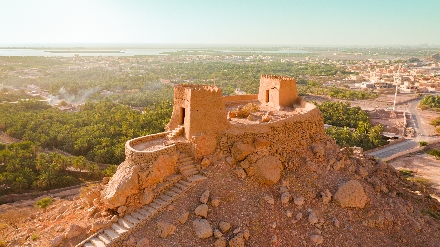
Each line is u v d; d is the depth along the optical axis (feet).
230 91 539.29
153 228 85.97
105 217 90.94
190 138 103.30
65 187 201.26
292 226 93.56
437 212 125.18
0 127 304.71
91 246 83.05
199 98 102.47
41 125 296.10
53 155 223.10
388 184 126.31
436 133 344.49
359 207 104.22
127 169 93.35
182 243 83.82
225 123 106.93
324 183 108.27
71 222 97.50
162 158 95.81
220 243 84.33
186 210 90.53
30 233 100.37
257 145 104.78
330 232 95.40
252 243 86.94
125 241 83.41
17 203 176.14
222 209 92.32
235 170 101.14
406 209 114.52
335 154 120.88
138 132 270.05
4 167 215.31
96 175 213.87
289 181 104.32
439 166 242.99
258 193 98.48
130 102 464.24
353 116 370.53
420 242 103.60
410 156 267.59
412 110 462.19
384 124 384.68
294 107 135.74
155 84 626.64
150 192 92.48
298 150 114.62
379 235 101.04
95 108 383.04
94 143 253.24
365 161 130.52
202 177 97.91
